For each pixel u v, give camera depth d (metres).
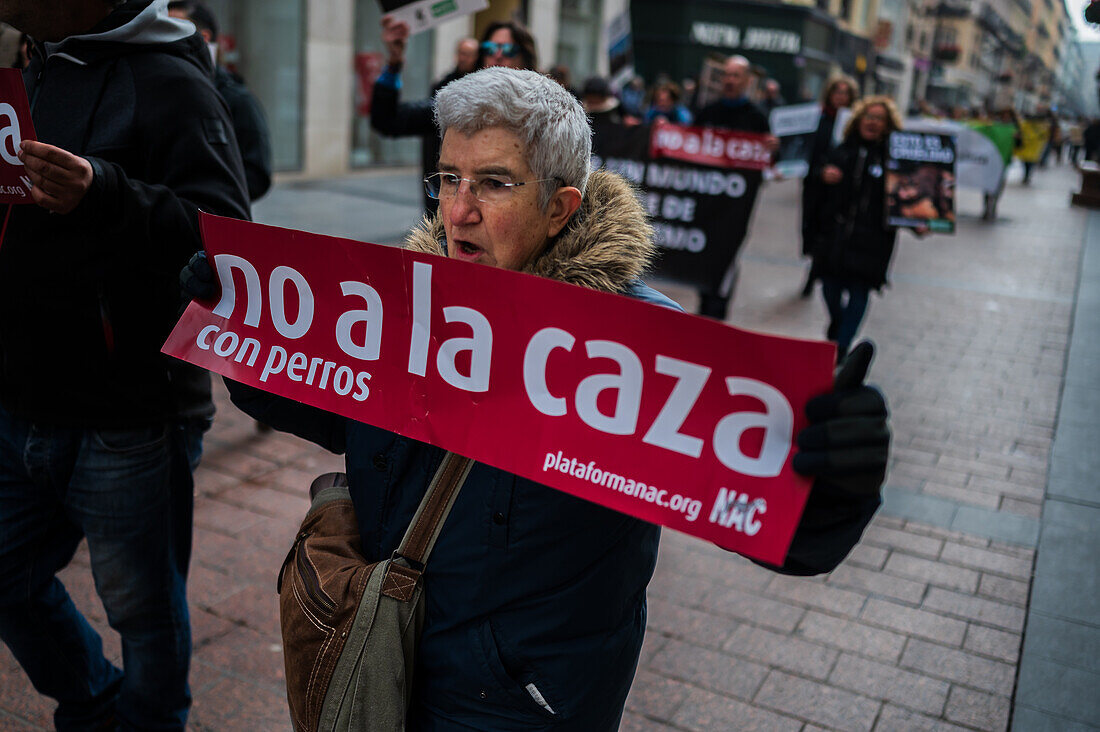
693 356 1.15
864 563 3.55
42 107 1.91
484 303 1.28
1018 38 86.62
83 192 1.66
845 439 1.05
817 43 30.09
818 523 1.14
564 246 1.35
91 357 1.89
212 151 1.91
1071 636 3.12
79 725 2.23
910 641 3.05
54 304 1.86
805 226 5.90
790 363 1.08
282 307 1.49
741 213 6.45
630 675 1.47
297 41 12.72
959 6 59.88
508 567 1.32
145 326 1.93
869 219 5.66
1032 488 4.32
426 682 1.40
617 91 9.97
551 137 1.29
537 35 17.95
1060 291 9.01
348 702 1.33
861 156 5.64
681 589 3.31
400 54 4.53
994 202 14.23
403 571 1.35
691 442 1.17
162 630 2.09
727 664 2.88
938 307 8.05
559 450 1.25
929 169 5.68
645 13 27.02
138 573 2.03
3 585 2.02
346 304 1.42
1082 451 4.80
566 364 1.24
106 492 1.95
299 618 1.38
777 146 6.39
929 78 55.81
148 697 2.13
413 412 1.37
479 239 1.32
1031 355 6.64
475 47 4.84
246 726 2.49
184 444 2.10
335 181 13.12
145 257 1.83
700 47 27.16
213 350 1.58
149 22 1.87
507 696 1.36
